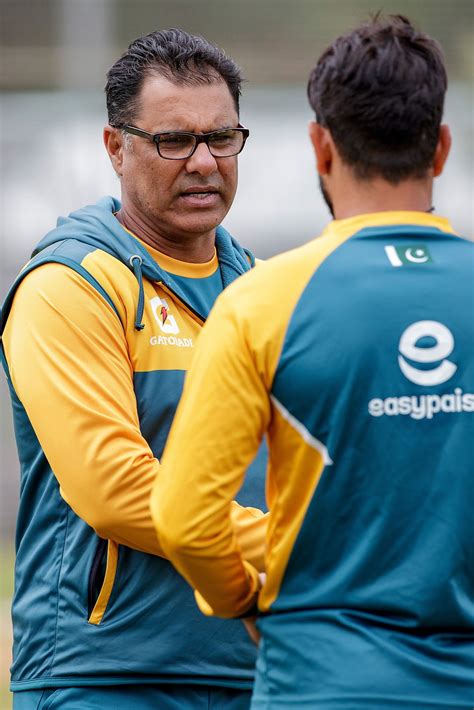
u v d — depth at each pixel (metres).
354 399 8.04
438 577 8.01
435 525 8.05
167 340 11.48
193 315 11.84
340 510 8.11
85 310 11.04
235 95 12.00
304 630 8.13
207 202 11.70
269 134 42.19
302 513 8.20
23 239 41.38
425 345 8.09
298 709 8.06
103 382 10.84
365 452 8.06
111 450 10.52
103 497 10.46
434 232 8.45
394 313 8.12
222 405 8.14
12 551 38.09
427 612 8.02
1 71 41.12
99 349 10.96
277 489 8.41
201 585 8.59
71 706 11.16
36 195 41.41
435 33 43.22
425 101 8.31
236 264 12.62
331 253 8.33
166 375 11.38
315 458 8.13
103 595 11.13
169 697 11.16
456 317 8.16
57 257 11.32
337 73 8.40
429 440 8.06
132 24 41.72
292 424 8.15
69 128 41.41
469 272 8.31
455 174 42.72
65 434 10.69
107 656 11.12
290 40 42.53
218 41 42.47
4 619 28.91
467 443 8.09
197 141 11.53
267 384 8.16
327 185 8.80
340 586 8.10
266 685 8.41
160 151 11.52
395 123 8.28
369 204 8.51
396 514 8.05
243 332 8.15
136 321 11.30
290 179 42.09
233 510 10.05
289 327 8.11
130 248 11.58
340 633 8.02
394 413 8.05
